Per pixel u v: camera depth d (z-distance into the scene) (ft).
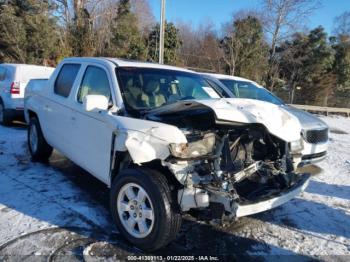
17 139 25.68
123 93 13.55
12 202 14.44
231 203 10.49
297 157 13.23
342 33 111.86
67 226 12.66
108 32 90.22
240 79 28.35
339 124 54.65
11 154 21.53
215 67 103.91
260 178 12.49
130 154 10.91
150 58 99.76
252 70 98.07
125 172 11.65
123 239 12.02
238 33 96.32
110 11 93.97
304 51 108.37
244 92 26.37
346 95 102.22
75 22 87.97
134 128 11.26
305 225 14.16
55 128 17.25
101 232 12.40
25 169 18.78
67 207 14.17
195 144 11.46
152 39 109.81
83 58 16.89
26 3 85.76
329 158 26.23
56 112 16.99
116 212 11.99
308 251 12.18
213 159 11.32
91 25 88.38
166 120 12.17
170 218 10.75
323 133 20.30
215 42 110.42
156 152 10.65
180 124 12.13
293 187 12.50
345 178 20.99
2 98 31.24
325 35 107.14
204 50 114.73
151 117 12.43
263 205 11.16
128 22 97.45
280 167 12.67
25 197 14.99
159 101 14.26
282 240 12.82
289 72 110.32
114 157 12.25
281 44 108.58
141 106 13.53
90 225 12.84
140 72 14.98
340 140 36.78
